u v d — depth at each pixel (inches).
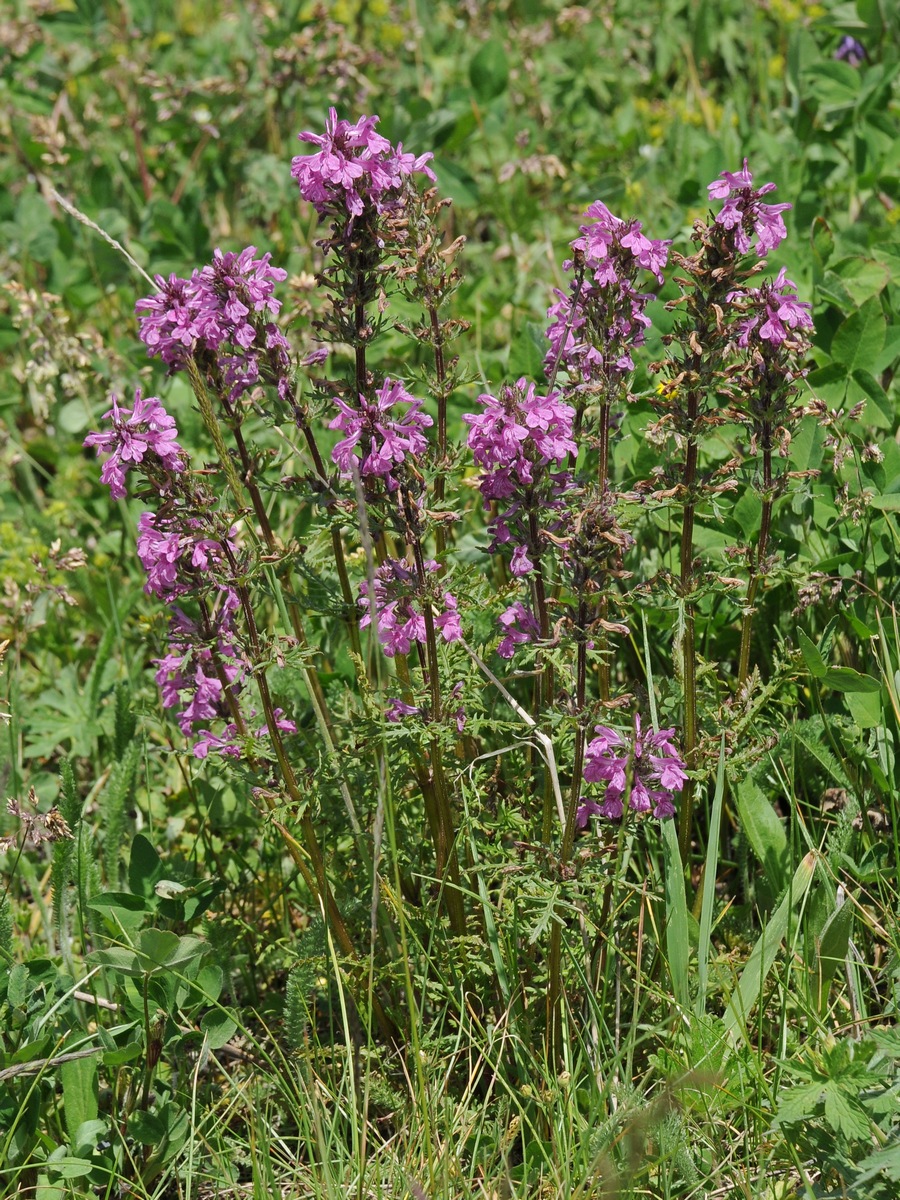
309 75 337.7
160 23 433.7
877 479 176.7
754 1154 135.0
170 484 135.3
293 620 159.6
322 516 149.6
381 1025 156.0
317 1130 132.7
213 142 349.1
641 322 140.9
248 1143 147.1
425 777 152.0
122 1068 153.9
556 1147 131.8
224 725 164.4
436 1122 141.4
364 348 141.7
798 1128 129.0
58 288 298.4
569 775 163.9
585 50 373.1
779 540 162.2
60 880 154.7
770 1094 133.3
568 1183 126.6
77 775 210.4
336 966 139.3
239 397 143.9
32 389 248.2
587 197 303.0
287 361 143.7
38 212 300.7
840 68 285.0
